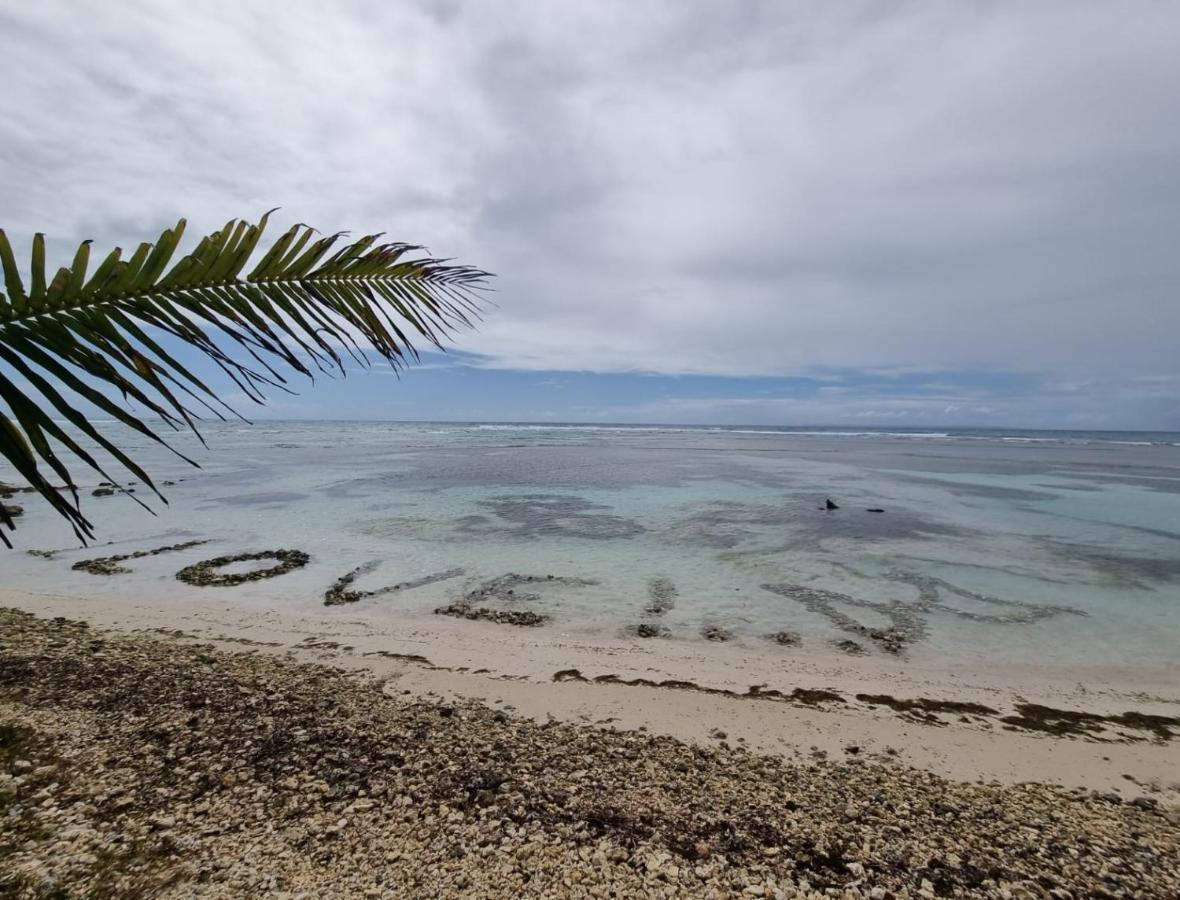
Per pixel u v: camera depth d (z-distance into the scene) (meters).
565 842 4.88
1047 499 27.23
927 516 22.38
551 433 112.06
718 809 5.52
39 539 17.16
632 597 12.67
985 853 5.06
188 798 5.16
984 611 12.02
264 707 7.04
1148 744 7.27
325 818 5.00
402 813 5.13
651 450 59.97
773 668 9.27
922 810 5.71
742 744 6.97
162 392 1.69
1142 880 4.80
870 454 57.84
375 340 2.18
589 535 18.58
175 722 6.52
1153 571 15.08
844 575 14.45
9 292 1.55
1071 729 7.60
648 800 5.60
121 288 1.68
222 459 43.81
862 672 9.21
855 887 4.55
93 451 47.81
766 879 4.59
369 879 4.33
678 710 7.80
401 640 10.10
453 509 22.89
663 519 21.30
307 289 2.01
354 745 6.26
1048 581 14.12
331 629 10.57
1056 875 4.81
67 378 1.54
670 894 4.38
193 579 13.53
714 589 13.26
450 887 4.32
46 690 7.16
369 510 22.56
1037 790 6.23
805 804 5.71
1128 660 9.81
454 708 7.55
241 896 4.08
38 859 4.30
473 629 10.73
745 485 31.00
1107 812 5.83
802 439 96.75
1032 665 9.59
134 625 10.41
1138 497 27.98
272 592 12.71
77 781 5.30
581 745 6.71
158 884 4.15
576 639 10.34
